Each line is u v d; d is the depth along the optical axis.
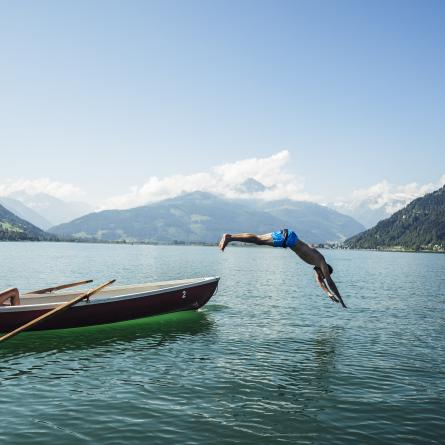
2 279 52.00
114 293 27.61
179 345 19.89
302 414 12.27
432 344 20.78
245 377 15.41
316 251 11.90
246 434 10.99
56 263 89.81
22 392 13.70
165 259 130.38
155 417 11.91
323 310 31.02
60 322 21.55
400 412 12.52
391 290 46.88
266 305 32.91
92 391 13.85
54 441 10.42
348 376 15.69
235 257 171.75
